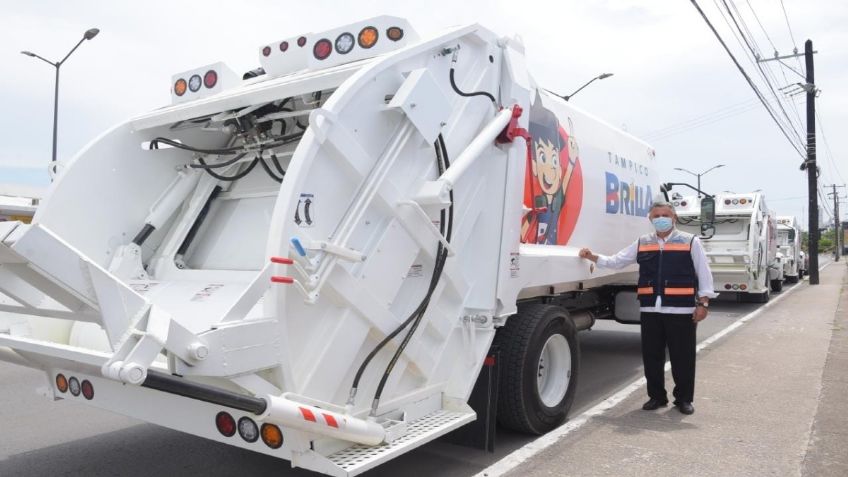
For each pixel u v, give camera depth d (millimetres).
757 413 5906
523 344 4980
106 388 3836
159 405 3580
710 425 5555
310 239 3262
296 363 3240
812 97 25969
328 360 3375
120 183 4770
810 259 25297
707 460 4688
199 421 3418
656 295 5926
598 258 6172
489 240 4566
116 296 2830
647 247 6016
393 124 3773
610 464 4613
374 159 3631
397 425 3652
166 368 3242
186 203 5078
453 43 4238
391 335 3689
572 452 4863
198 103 4492
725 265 15953
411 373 4043
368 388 3686
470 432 4734
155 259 4875
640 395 6711
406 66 3869
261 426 3203
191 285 4461
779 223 26641
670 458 4730
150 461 4844
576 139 6379
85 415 6074
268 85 4254
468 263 4480
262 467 4715
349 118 3473
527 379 5016
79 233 4543
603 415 5902
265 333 3049
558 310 5379
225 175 5062
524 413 5000
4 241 2740
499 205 4613
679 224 16922
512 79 4684
